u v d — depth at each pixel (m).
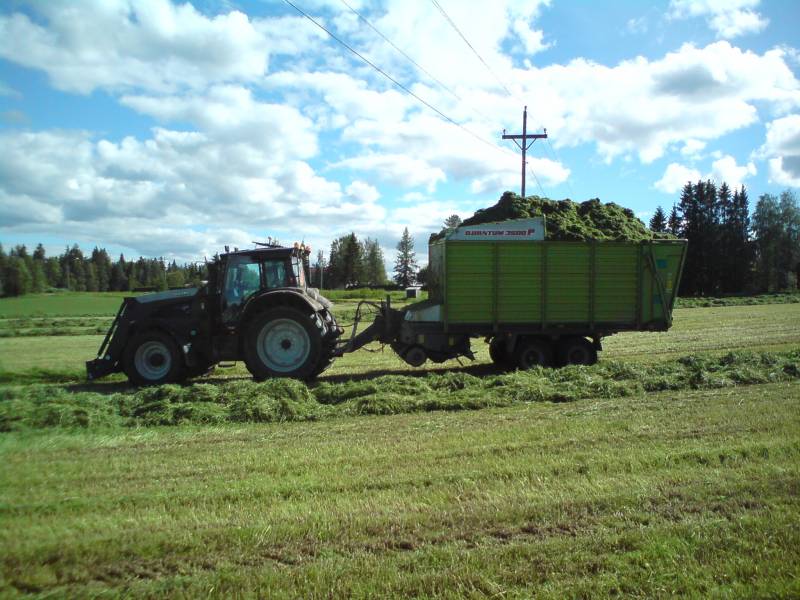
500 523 3.96
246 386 9.12
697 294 63.41
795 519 3.91
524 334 11.83
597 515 4.05
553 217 16.55
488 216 17.33
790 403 7.39
